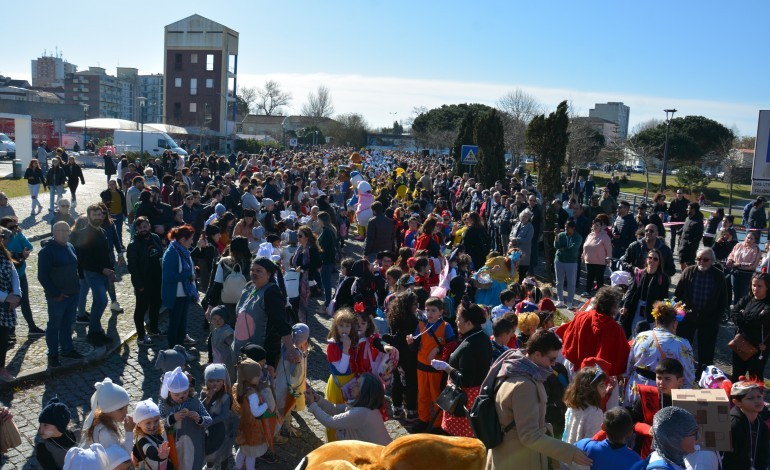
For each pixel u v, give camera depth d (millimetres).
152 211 13102
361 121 108188
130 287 12797
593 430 5195
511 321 6398
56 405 4824
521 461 4297
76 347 9070
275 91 136000
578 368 6582
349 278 9539
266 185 19391
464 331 5961
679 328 8695
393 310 7355
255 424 5855
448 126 85875
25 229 17453
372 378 5816
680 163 69062
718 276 8602
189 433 5258
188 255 9289
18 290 7844
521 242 13797
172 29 74438
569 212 17766
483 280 10109
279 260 9570
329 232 12266
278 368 6836
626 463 4312
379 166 42500
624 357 6387
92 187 28703
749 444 4969
